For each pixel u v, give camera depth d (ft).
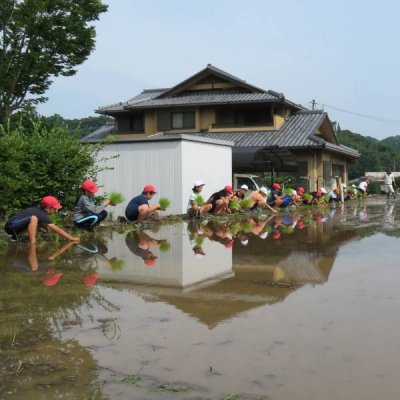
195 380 9.02
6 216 30.55
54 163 32.07
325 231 33.60
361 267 19.95
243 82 88.69
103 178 44.73
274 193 54.60
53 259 22.08
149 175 43.42
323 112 92.07
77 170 33.35
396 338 11.15
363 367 9.53
